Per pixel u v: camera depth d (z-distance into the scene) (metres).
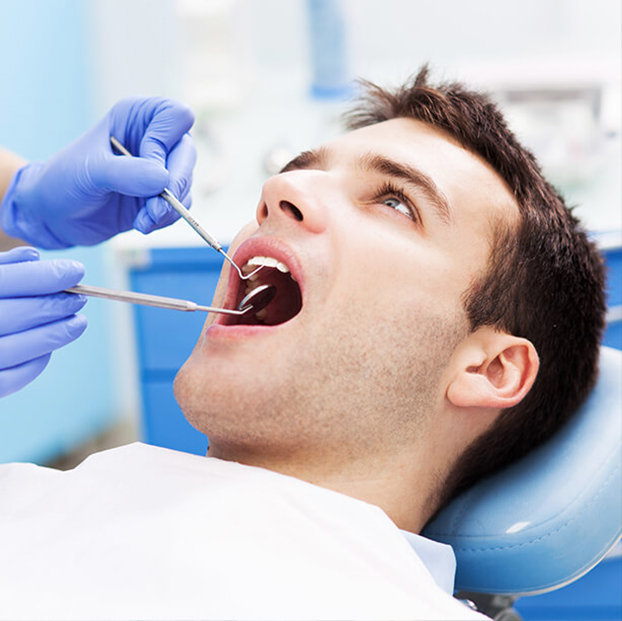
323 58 2.41
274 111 2.47
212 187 2.09
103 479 0.94
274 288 1.07
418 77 1.27
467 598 1.14
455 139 1.10
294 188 1.00
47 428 2.59
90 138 1.25
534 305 1.09
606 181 2.10
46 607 0.80
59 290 1.03
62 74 2.65
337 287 0.97
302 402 0.95
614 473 1.06
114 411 3.06
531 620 1.73
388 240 1.00
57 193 1.26
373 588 0.82
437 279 1.01
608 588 1.68
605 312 1.24
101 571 0.82
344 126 1.32
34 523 0.91
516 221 1.07
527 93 2.23
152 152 1.18
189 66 2.42
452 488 1.12
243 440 0.97
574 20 2.48
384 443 1.00
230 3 2.39
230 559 0.81
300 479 1.00
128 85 2.74
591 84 2.22
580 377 1.16
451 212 1.03
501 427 1.10
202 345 0.99
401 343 0.98
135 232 1.82
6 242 1.48
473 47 2.54
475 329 1.05
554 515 1.03
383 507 1.02
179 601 0.78
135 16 2.64
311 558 0.83
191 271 1.78
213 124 2.35
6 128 2.35
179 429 1.87
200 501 0.86
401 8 2.52
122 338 3.02
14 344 1.00
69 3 2.65
